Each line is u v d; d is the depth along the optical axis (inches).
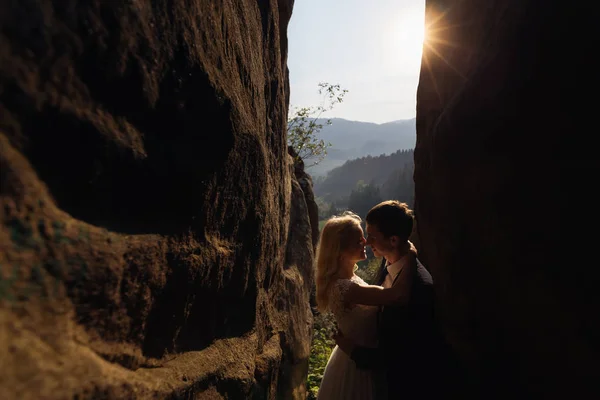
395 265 80.8
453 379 70.2
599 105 38.6
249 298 83.5
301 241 222.5
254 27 100.8
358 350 78.5
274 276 115.0
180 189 54.0
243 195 76.1
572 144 41.7
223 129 63.4
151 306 49.2
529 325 48.3
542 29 48.0
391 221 78.9
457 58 79.7
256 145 81.1
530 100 48.5
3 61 31.4
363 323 79.0
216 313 70.6
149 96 47.2
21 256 31.3
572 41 43.1
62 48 36.1
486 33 64.9
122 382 40.3
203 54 59.4
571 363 41.4
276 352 103.1
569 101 42.5
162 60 49.4
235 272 75.6
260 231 86.5
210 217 64.2
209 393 60.8
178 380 52.6
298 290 180.7
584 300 39.2
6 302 29.7
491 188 56.2
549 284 44.2
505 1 58.2
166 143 51.3
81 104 38.6
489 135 57.4
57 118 35.8
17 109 32.4
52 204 35.3
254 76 91.8
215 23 65.7
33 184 33.3
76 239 36.9
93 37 39.1
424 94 107.3
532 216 47.1
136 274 44.9
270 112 119.2
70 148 37.3
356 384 80.4
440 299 76.6
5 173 30.8
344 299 78.2
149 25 47.1
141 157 46.1
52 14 35.3
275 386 103.3
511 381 53.1
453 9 85.0
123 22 42.8
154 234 49.5
